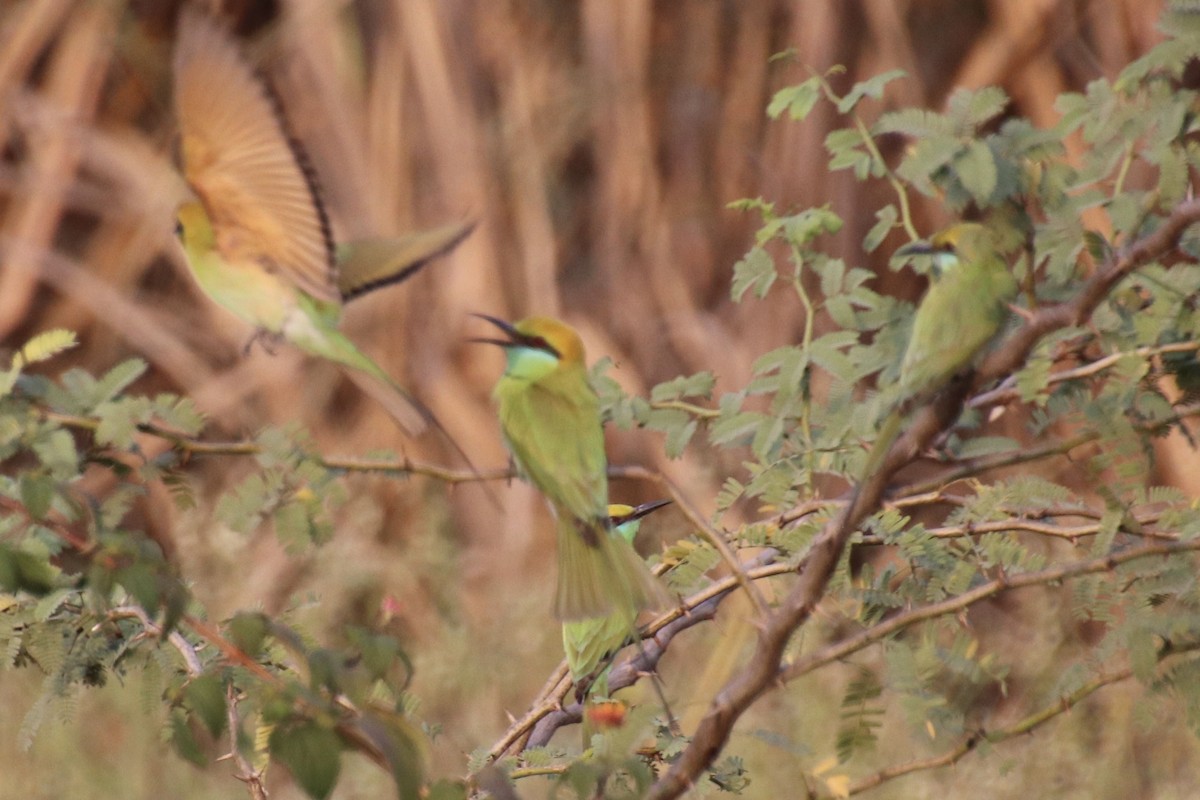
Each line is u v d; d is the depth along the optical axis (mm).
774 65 18797
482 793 5816
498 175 18609
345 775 12109
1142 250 4785
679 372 17906
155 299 18734
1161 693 5484
